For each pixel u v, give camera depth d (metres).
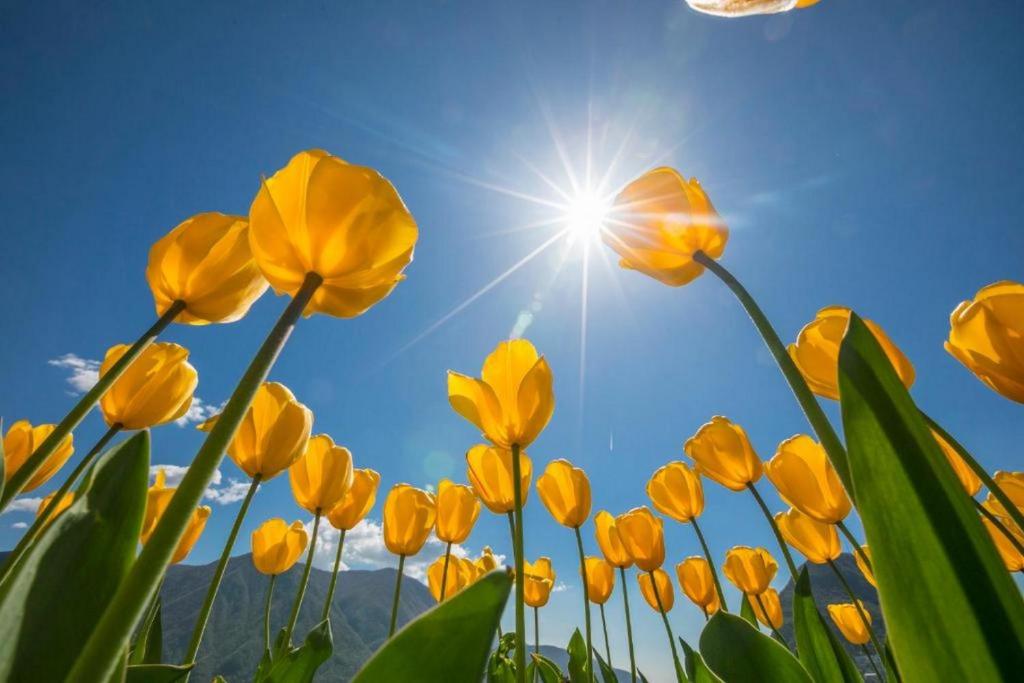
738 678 0.22
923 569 0.10
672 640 0.42
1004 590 0.10
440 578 0.52
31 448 0.28
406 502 0.45
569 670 0.47
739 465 0.41
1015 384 0.18
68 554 0.12
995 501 0.30
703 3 0.14
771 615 0.62
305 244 0.15
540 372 0.26
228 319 0.21
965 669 0.10
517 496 0.24
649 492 0.50
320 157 0.16
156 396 0.28
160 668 0.19
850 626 0.72
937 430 0.19
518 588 0.21
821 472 0.34
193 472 0.09
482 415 0.26
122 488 0.13
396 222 0.16
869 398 0.11
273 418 0.32
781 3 0.14
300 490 0.40
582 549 0.41
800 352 0.20
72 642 0.11
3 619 0.10
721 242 0.21
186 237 0.21
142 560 0.08
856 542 0.32
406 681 0.11
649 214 0.22
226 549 0.27
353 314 0.16
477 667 0.11
